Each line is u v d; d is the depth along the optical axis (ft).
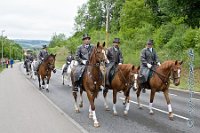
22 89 68.90
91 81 35.53
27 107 44.37
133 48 151.74
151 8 179.32
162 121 36.63
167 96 38.09
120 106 46.73
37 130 30.99
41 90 68.23
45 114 39.22
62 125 33.19
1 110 41.91
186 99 54.75
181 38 121.08
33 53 115.96
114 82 39.45
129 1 186.50
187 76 87.35
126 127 33.65
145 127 33.68
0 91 64.23
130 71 37.83
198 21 98.78
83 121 36.73
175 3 96.27
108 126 34.14
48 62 66.18
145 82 40.52
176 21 139.95
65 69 78.02
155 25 177.58
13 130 30.96
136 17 181.27
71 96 58.54
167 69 37.55
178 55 110.22
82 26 317.63
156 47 133.90
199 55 102.01
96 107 45.83
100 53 35.19
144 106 46.44
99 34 207.21
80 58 38.78
